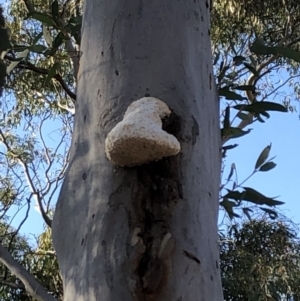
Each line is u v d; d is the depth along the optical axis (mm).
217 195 1478
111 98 1452
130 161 1303
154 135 1247
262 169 2150
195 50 1587
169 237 1272
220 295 1346
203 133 1455
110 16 1563
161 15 1563
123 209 1307
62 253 1401
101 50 1534
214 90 1638
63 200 1440
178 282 1254
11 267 2059
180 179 1341
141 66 1483
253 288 4602
